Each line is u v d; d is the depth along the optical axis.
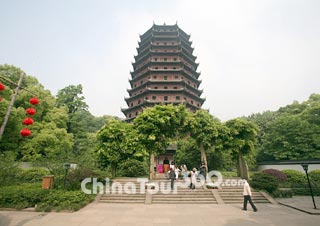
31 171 18.69
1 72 26.42
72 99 38.03
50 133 24.72
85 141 31.92
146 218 9.39
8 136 22.64
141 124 19.78
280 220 9.02
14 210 11.21
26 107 25.83
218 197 14.15
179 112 20.20
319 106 30.41
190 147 26.56
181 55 40.59
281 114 39.25
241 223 8.50
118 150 20.06
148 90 35.66
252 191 15.52
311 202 13.75
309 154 26.92
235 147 19.66
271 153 30.66
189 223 8.52
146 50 42.16
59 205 11.27
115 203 13.45
